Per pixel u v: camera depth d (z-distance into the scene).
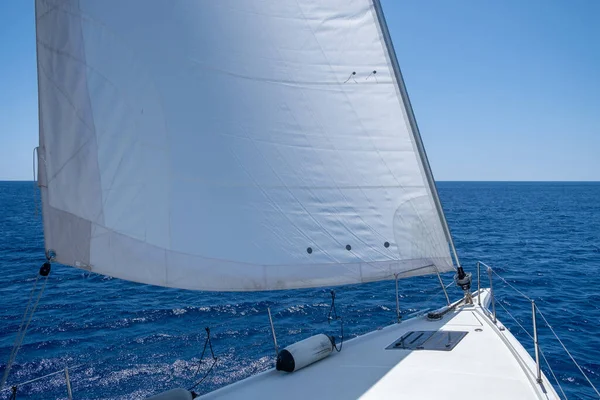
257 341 15.24
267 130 6.17
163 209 5.66
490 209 86.12
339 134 6.54
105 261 5.45
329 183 6.46
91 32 5.37
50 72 5.26
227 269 5.91
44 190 5.25
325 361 6.79
